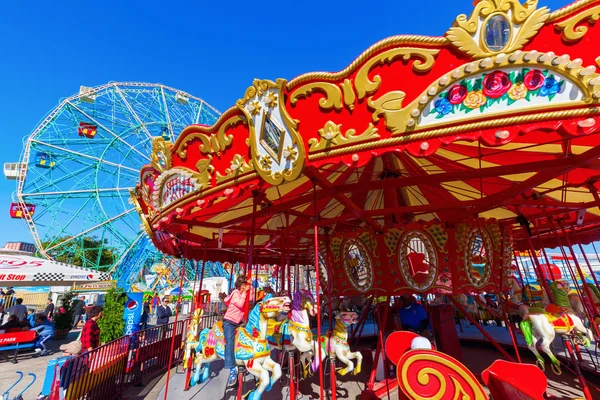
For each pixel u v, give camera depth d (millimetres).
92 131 32531
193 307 9500
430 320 7098
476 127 2963
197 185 4668
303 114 3742
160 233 7848
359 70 3414
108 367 5527
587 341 5660
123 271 30875
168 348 8109
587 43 2828
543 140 4926
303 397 5359
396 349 4270
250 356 4496
